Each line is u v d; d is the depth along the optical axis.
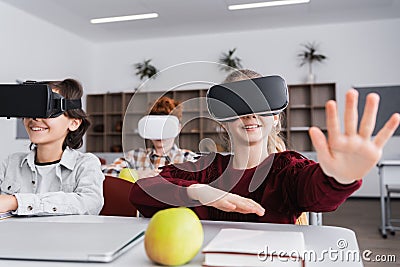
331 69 5.71
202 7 4.80
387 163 3.16
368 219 3.88
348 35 5.67
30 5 4.62
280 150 0.89
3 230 0.60
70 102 0.64
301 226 0.66
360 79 5.62
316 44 5.76
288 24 5.66
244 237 0.48
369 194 5.54
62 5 4.64
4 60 4.48
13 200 0.81
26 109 0.59
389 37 5.55
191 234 0.45
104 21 5.30
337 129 0.43
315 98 5.69
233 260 0.42
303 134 5.65
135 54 6.40
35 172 1.13
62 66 5.62
